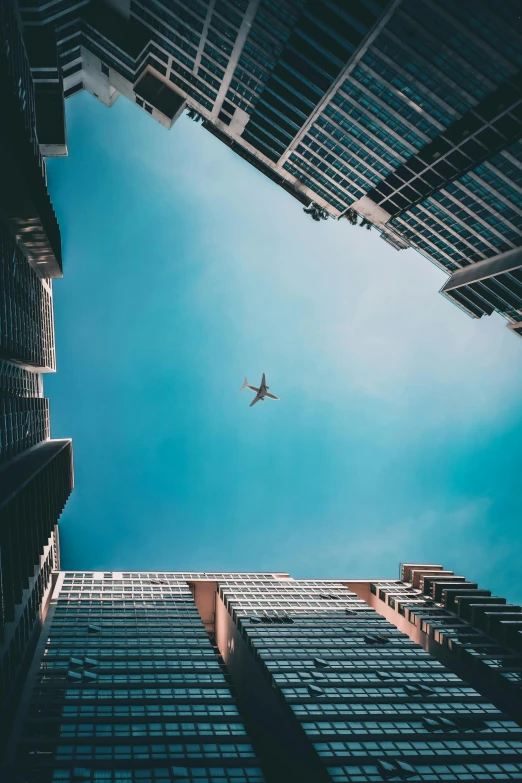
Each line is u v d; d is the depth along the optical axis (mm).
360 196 124938
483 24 73688
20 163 77562
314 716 78812
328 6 80750
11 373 111250
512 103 82625
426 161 102625
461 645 108750
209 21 98312
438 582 143250
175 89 129125
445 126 92812
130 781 67688
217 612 147500
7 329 88000
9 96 72250
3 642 74938
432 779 66562
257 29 93250
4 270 87062
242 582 151375
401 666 97125
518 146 88625
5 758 70688
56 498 118688
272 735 89125
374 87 92500
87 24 112250
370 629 116312
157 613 125438
